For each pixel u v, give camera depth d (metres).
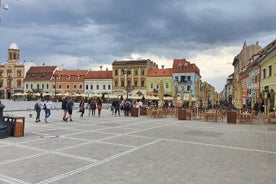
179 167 6.80
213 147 9.63
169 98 47.19
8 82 83.81
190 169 6.62
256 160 7.68
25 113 26.30
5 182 5.50
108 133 12.94
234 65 69.31
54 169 6.48
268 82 26.88
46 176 5.93
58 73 78.50
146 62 67.88
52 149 8.80
